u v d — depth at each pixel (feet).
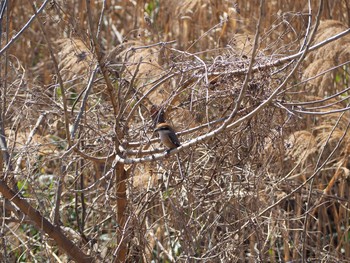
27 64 48.01
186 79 30.40
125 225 30.63
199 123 31.45
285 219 34.50
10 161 33.12
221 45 42.80
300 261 36.83
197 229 34.42
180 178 31.63
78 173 35.24
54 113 35.50
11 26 46.50
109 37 48.55
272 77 30.27
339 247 39.88
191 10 45.57
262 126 29.27
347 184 40.96
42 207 34.01
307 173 39.65
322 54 38.40
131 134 31.99
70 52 37.96
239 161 29.86
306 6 43.60
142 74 35.68
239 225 32.58
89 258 32.99
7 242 36.47
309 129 40.40
